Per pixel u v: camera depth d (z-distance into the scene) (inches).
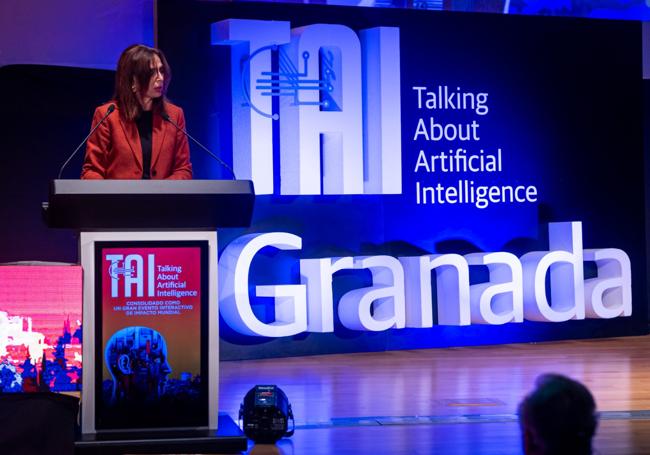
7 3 301.0
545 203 364.5
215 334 160.1
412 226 346.9
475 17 354.9
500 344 356.8
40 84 304.0
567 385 71.8
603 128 372.5
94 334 156.0
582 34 369.4
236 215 151.6
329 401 235.8
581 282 356.8
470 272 355.3
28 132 302.8
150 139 159.6
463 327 353.4
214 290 159.6
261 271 330.6
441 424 202.2
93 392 156.3
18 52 302.5
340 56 329.4
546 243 364.5
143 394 158.1
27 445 149.7
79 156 308.5
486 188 356.2
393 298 333.7
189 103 319.3
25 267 151.5
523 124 361.4
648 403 223.6
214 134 322.0
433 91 349.7
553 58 365.4
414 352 338.0
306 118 324.2
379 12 342.3
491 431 194.2
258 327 317.7
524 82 362.0
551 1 365.4
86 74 309.3
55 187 139.4
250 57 319.3
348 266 327.6
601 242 372.2
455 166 352.5
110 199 142.0
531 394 72.9
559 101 366.3
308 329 328.2
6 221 300.7
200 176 320.5
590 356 317.7
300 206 333.4
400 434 192.4
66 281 152.6
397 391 250.5
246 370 297.3
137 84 156.2
